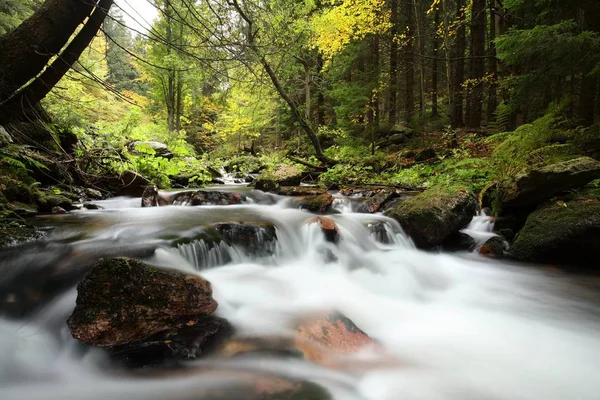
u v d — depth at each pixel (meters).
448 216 6.45
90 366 2.78
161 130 19.47
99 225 5.25
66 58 6.15
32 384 2.70
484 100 17.61
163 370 2.75
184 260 4.41
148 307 2.88
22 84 5.79
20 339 3.05
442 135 15.20
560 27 6.91
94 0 5.95
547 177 6.27
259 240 5.43
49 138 7.68
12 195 5.65
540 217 6.17
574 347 3.58
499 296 4.89
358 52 16.33
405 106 20.25
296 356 2.96
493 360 3.33
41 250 4.14
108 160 9.00
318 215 7.02
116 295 2.83
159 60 18.03
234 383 2.62
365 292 4.86
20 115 6.99
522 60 7.80
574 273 5.58
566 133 7.72
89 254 4.02
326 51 14.86
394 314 4.31
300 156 17.36
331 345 3.21
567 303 4.64
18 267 3.80
